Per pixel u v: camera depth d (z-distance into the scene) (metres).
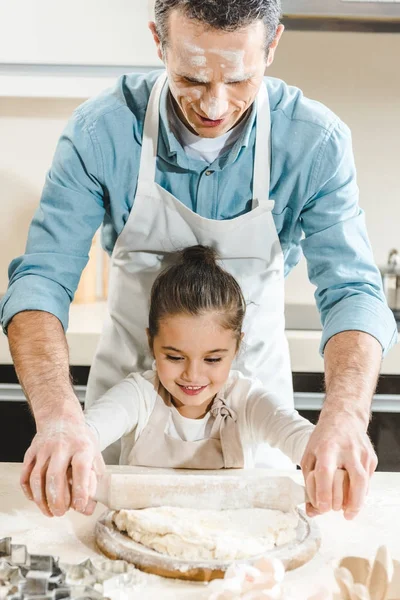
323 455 1.05
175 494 1.09
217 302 1.34
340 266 1.40
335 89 2.40
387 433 2.01
